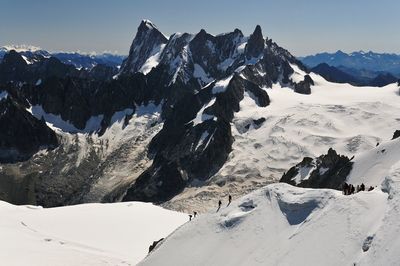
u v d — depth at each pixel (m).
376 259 29.92
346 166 114.56
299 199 42.88
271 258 38.66
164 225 97.00
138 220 99.12
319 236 36.91
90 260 75.38
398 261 28.02
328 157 147.75
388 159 104.69
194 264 44.88
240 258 41.75
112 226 95.12
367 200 37.38
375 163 105.31
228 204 51.62
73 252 79.00
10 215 103.31
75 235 89.88
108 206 110.69
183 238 50.06
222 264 42.53
